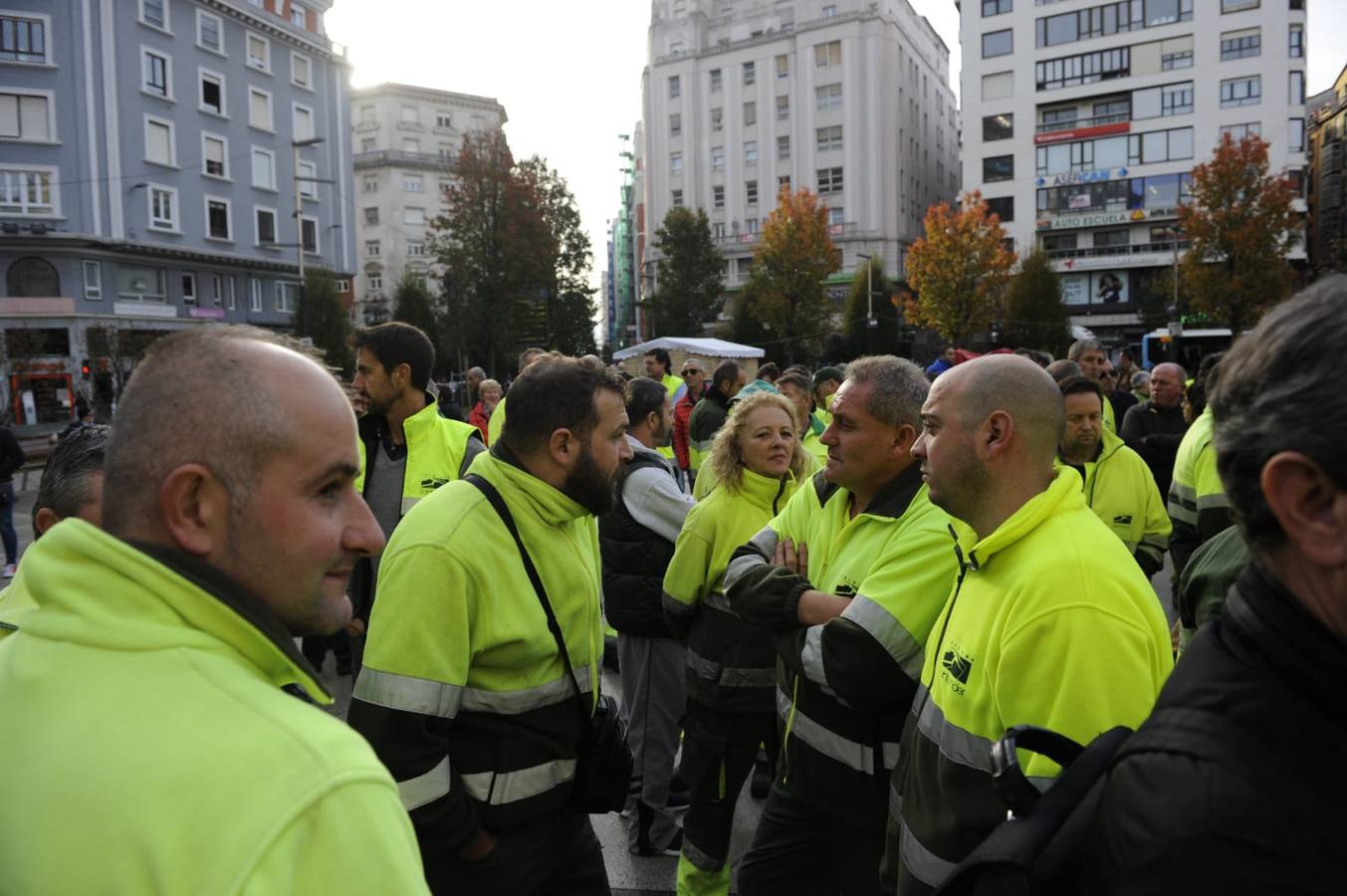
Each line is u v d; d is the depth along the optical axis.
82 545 0.97
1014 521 1.66
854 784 2.28
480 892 2.12
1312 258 62.41
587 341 43.91
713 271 52.62
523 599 2.13
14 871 0.88
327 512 1.07
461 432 4.06
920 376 2.41
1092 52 49.53
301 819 0.86
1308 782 0.74
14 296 32.12
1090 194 50.00
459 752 2.12
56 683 0.94
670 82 62.50
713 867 3.05
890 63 56.78
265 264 39.53
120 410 1.04
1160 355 31.56
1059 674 1.51
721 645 3.06
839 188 57.50
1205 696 0.82
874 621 2.07
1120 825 0.81
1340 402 0.75
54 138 32.19
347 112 44.78
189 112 36.25
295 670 1.05
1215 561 2.39
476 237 41.06
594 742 2.27
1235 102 46.62
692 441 7.95
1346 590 0.77
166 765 0.87
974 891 0.98
